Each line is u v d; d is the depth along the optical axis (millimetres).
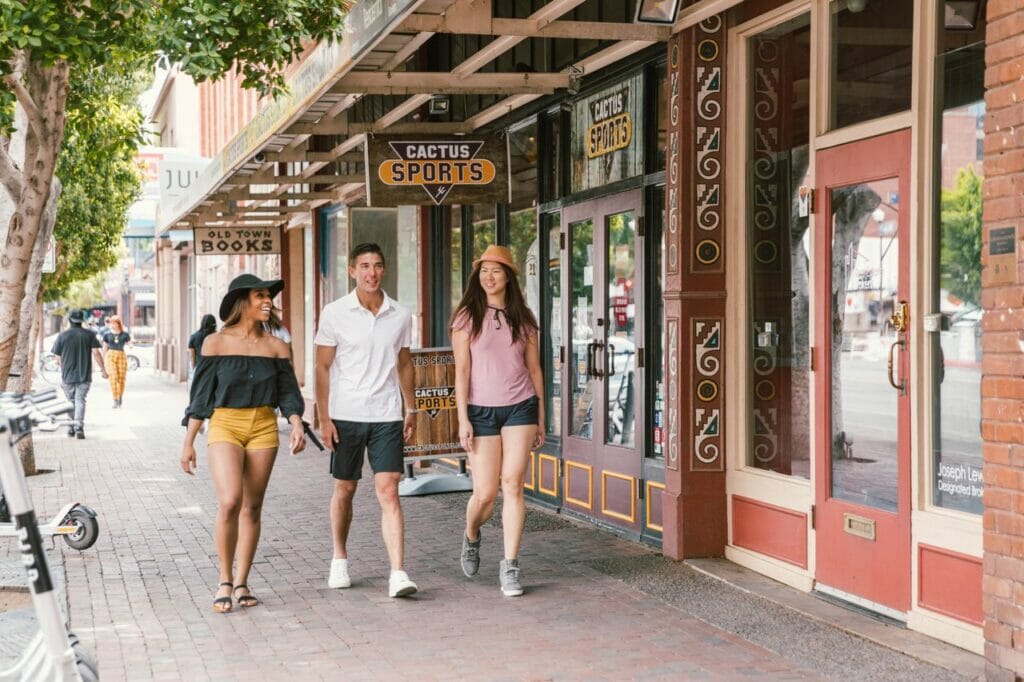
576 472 9828
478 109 11711
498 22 7410
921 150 6008
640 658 5859
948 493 5926
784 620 6488
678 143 7754
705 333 7844
